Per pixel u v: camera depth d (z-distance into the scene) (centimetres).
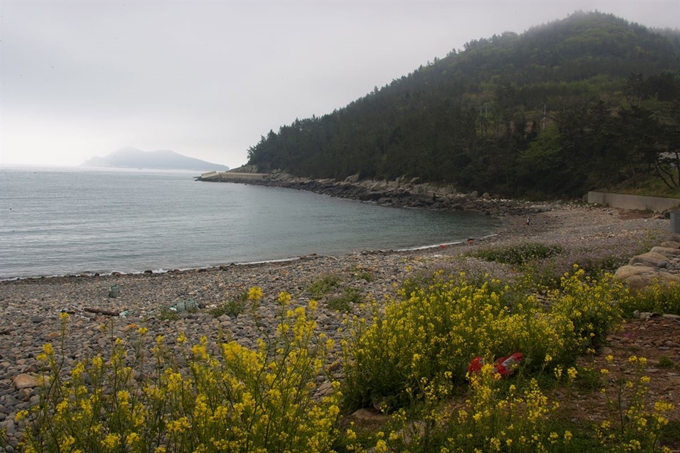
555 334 575
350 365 556
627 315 852
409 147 10188
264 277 1944
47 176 18462
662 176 5231
